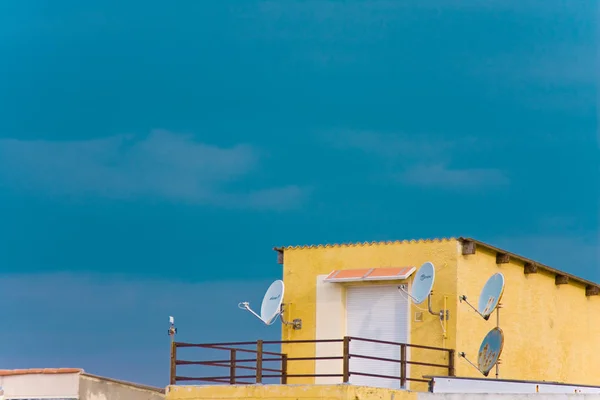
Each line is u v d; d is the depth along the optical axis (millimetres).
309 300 51219
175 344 43438
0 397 50938
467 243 48500
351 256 50656
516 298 52156
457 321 47594
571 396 48469
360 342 49781
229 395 41875
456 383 43750
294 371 50781
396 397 41469
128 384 49344
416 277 47156
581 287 58312
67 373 51312
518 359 51719
